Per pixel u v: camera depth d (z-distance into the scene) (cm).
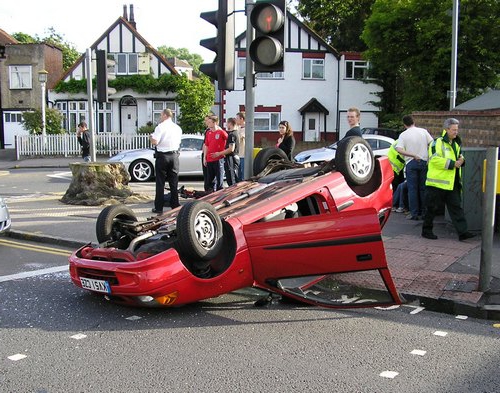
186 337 527
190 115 3409
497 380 432
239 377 439
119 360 474
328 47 3653
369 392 412
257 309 610
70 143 3136
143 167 1841
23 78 4062
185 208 558
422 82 2803
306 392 412
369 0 4106
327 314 595
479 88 2773
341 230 555
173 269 552
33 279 730
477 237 890
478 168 898
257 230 584
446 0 2628
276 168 791
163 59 3756
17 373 449
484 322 572
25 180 1953
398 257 771
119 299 582
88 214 1180
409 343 512
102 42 3766
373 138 1709
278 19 759
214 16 816
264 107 3644
